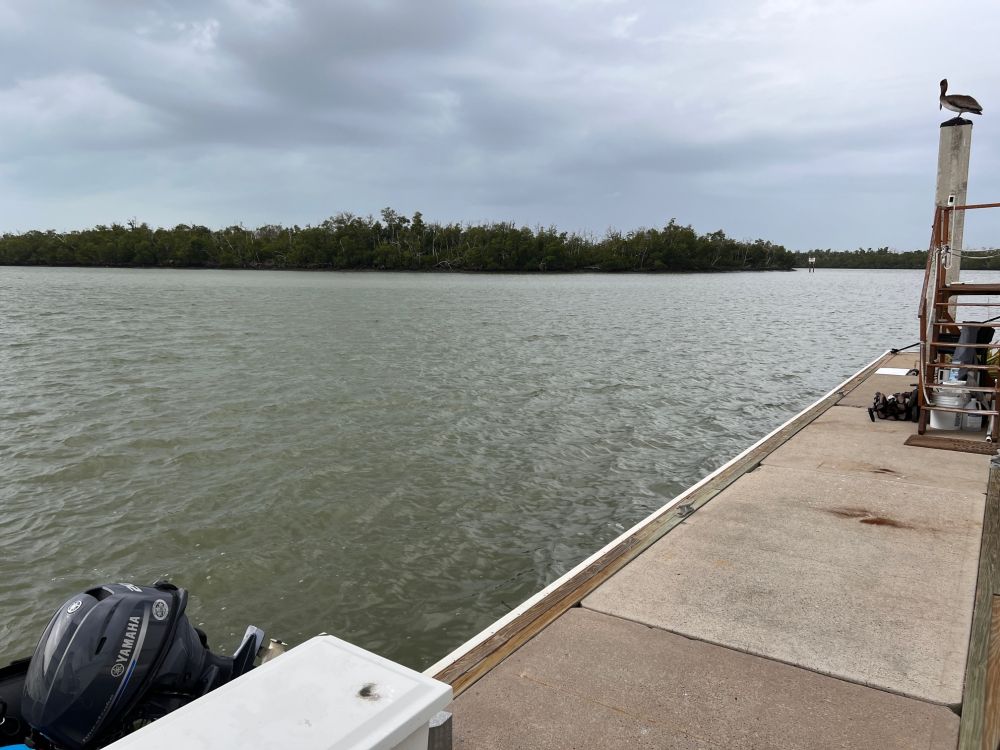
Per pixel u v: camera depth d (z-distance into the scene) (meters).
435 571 6.38
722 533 4.89
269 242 149.50
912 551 4.50
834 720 2.81
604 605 3.88
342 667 1.45
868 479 6.09
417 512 7.73
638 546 4.69
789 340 26.42
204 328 27.92
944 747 2.62
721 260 162.50
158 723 1.23
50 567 6.48
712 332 29.12
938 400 7.77
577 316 37.22
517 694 3.04
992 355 8.15
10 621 5.60
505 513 7.72
